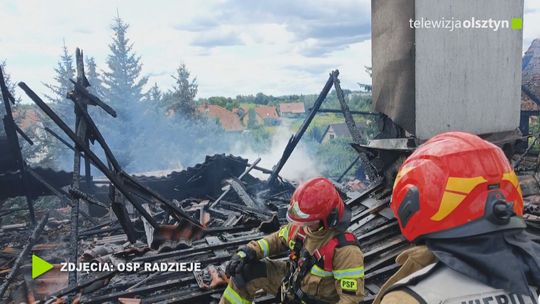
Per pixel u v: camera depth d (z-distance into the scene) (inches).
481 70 216.8
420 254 49.2
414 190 48.1
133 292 182.2
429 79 207.5
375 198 237.0
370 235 209.5
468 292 42.6
